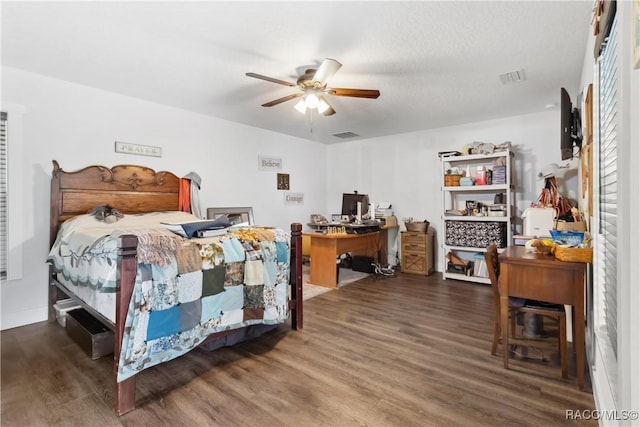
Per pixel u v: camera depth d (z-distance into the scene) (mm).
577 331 1927
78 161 3312
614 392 1447
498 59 2729
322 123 4871
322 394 1896
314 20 2158
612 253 1549
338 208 6410
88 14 2094
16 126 2939
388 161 5777
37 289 3092
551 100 3793
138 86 3375
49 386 1990
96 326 2555
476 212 4551
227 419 1683
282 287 2662
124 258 1758
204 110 4215
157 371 2170
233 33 2324
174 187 3998
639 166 996
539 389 1917
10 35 2355
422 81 3201
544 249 2193
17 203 2961
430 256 5109
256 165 5137
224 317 2268
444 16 2111
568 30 2273
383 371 2146
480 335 2719
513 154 4410
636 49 854
